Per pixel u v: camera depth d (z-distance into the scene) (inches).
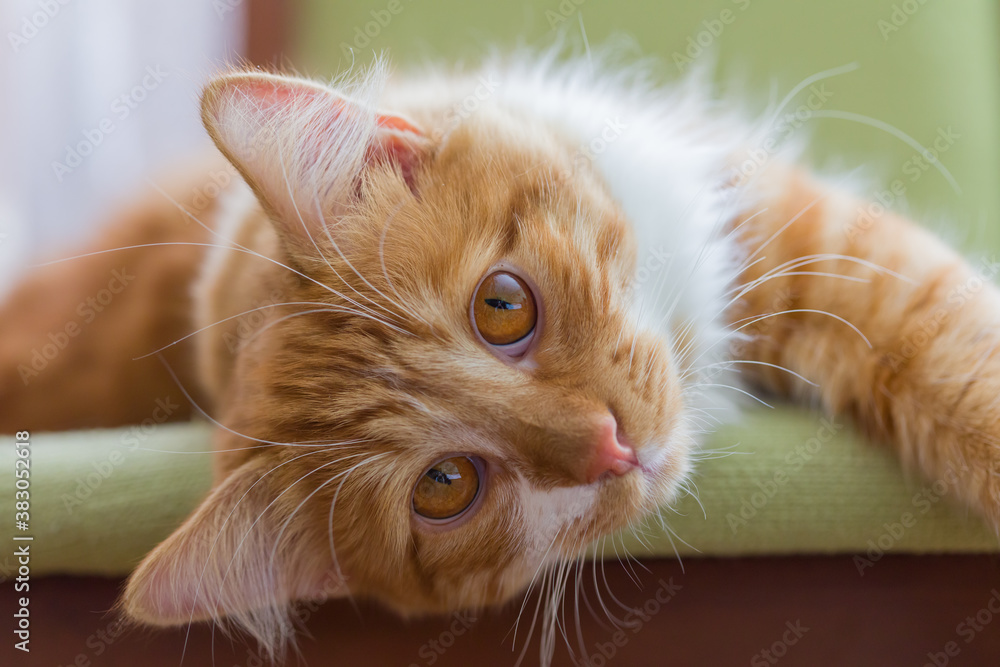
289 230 21.0
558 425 20.7
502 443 21.0
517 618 21.4
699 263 22.0
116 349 24.2
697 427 21.7
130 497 21.0
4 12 26.9
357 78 21.6
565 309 20.9
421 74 24.4
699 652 20.9
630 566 21.1
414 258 20.9
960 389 21.0
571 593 21.1
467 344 21.0
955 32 25.9
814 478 21.0
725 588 20.9
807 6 26.1
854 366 21.5
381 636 21.5
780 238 22.2
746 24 26.0
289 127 20.7
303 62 26.5
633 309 21.4
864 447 21.3
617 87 23.6
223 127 20.4
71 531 20.8
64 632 20.7
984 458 20.9
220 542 20.7
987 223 24.8
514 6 26.6
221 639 21.0
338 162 21.0
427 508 21.2
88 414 24.2
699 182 22.5
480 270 20.9
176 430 22.4
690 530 20.9
